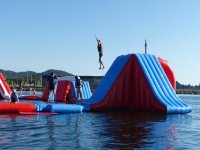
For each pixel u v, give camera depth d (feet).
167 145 28.40
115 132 34.76
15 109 52.08
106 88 64.80
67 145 27.22
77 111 57.62
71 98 78.54
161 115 56.13
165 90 63.77
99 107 62.03
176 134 35.01
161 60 72.23
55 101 81.71
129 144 28.12
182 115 59.06
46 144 27.48
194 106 104.58
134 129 37.47
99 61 69.46
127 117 51.19
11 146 26.37
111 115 54.08
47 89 89.35
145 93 62.49
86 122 43.39
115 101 64.39
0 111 51.21
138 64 64.18
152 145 28.04
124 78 64.85
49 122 42.55
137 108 65.62
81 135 32.42
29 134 32.48
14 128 36.40
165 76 66.69
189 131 37.76
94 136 31.91
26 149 25.31
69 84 82.58
